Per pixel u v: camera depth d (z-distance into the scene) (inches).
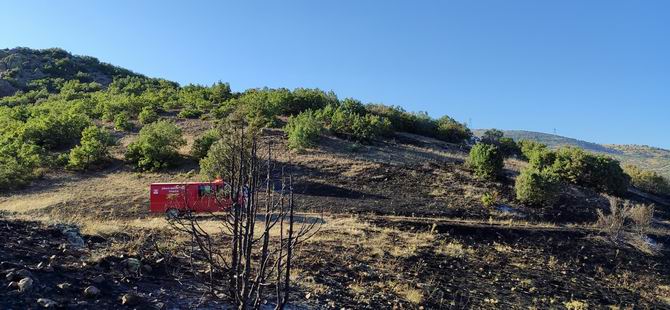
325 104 1658.5
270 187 188.1
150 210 721.0
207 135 1118.4
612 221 761.6
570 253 643.5
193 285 266.1
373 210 767.7
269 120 1366.9
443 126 1641.2
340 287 366.3
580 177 1093.1
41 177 973.8
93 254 280.8
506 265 551.2
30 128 1185.4
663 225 892.6
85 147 1049.5
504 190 948.6
